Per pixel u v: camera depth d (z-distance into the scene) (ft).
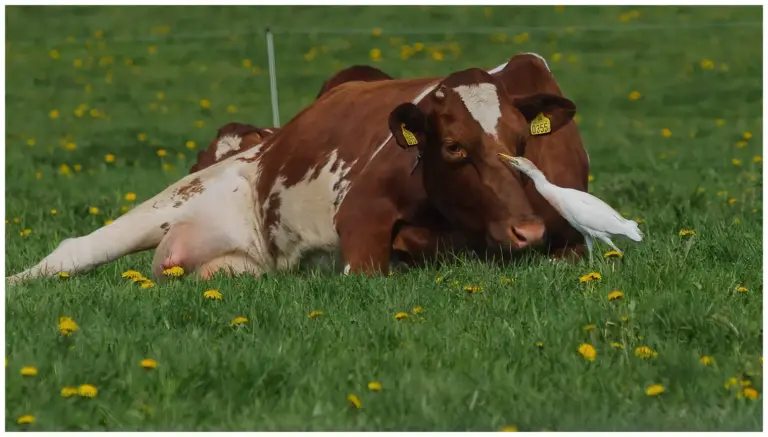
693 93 127.54
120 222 49.65
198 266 49.21
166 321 35.86
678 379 30.50
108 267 50.08
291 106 124.57
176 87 132.87
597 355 32.63
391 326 34.40
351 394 29.43
